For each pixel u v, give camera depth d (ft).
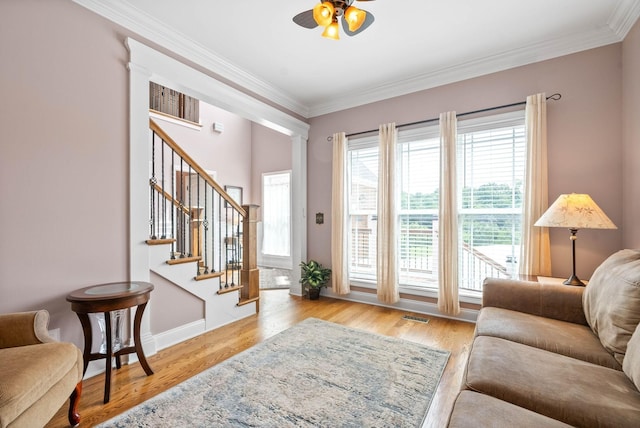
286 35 9.07
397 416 5.61
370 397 6.18
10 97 6.06
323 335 9.48
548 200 9.51
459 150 11.14
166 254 8.83
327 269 14.25
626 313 4.73
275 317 11.35
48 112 6.54
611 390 3.89
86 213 7.11
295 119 14.05
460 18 8.29
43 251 6.47
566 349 5.14
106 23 7.48
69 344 5.14
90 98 7.18
